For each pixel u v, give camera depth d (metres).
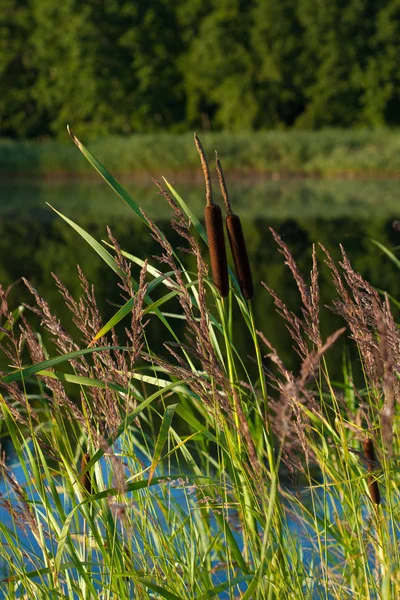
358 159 27.27
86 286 1.71
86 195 22.91
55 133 46.50
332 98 43.25
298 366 5.29
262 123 44.09
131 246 11.63
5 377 1.47
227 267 1.54
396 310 6.14
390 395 1.31
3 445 3.47
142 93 44.84
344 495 1.95
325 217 14.68
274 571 1.68
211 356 1.53
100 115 43.97
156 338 6.34
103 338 1.71
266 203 18.17
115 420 1.70
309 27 42.38
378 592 1.71
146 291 1.54
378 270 9.13
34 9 45.34
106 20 44.22
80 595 1.74
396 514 1.90
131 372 1.58
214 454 3.43
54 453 1.74
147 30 44.94
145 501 1.92
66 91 43.59
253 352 5.83
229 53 43.56
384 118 43.97
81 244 12.63
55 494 1.72
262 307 7.64
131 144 29.34
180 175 28.72
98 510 1.78
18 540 1.80
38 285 9.03
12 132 48.22
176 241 11.91
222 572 2.50
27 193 23.69
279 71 42.56
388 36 42.41
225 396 1.59
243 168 28.48
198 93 45.84
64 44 43.41
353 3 42.59
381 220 13.95
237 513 2.03
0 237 13.70
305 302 1.61
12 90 46.16
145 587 1.70
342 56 42.59
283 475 2.96
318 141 28.41
